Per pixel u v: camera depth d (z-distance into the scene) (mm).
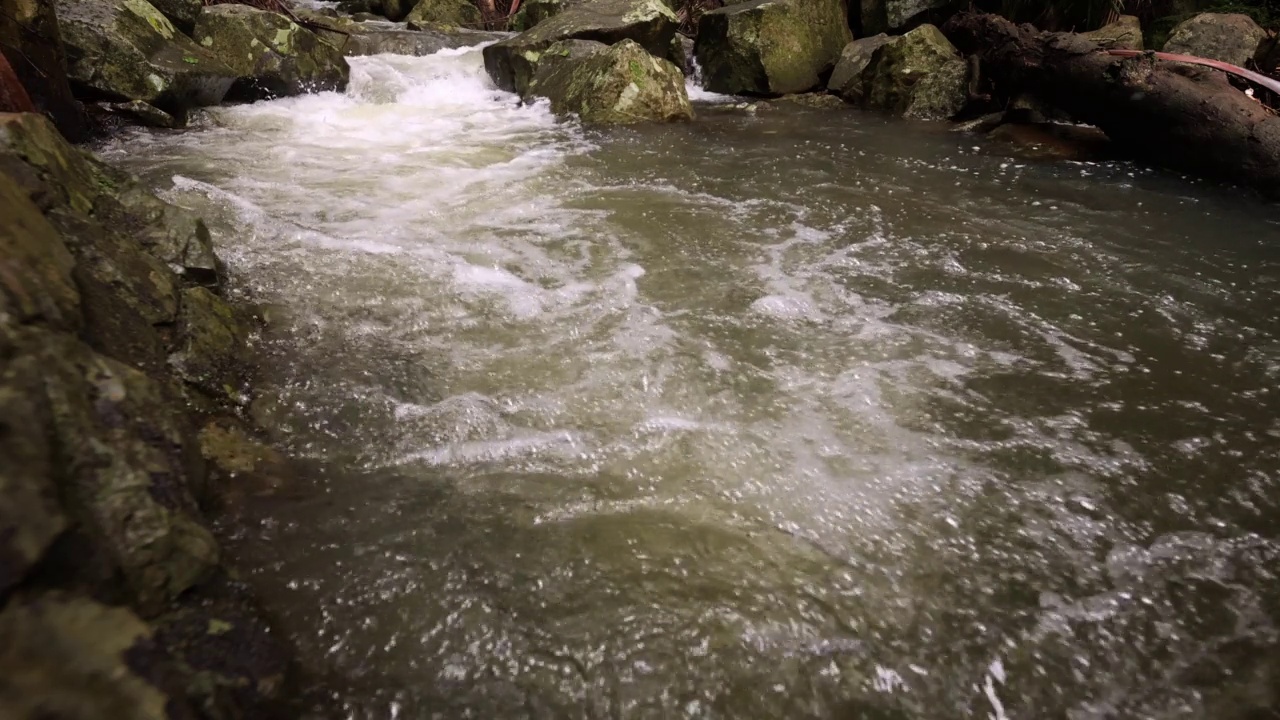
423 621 1924
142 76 6316
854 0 10141
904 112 7871
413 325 3340
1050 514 2344
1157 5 8023
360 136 6715
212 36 7363
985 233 4594
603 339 3268
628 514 2303
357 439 2590
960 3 9102
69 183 2943
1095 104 6340
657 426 2711
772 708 1761
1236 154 5449
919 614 2006
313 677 1760
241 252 3910
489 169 5801
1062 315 3582
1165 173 5887
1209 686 1831
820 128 7395
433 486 2396
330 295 3539
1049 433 2715
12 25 4852
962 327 3449
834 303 3656
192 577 1748
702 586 2055
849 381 3004
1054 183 5613
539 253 4152
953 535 2260
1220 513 2361
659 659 1855
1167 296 3789
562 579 2061
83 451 1631
